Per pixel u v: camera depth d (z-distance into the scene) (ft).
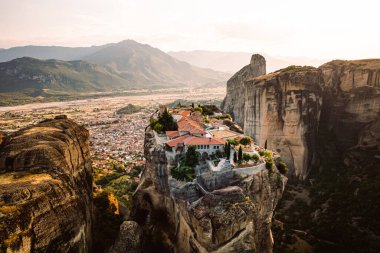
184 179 187.32
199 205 159.94
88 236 178.60
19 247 119.14
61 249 140.15
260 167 192.95
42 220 133.18
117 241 183.93
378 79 378.32
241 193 162.09
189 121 246.06
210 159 203.92
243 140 228.22
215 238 150.10
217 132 244.01
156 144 230.68
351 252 247.09
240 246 153.17
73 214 151.94
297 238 275.18
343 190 330.95
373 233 257.34
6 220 118.21
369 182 317.83
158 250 198.59
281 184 201.57
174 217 194.70
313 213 313.94
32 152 162.30
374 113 375.86
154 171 223.71
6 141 185.88
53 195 143.54
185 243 172.35
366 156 360.89
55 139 184.65
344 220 284.00
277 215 324.80
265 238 192.95
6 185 137.90
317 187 360.89
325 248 257.75
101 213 236.63
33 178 148.15
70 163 185.26
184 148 208.44
